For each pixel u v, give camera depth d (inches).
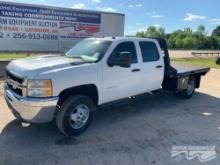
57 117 175.5
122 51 213.3
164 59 268.5
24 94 161.6
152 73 243.9
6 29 476.4
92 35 585.6
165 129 204.7
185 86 294.4
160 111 253.8
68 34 551.2
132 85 223.3
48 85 160.2
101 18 592.1
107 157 155.1
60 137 181.8
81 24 564.4
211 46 3636.8
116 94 209.8
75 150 163.0
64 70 169.3
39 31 513.7
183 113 249.8
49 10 517.0
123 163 148.6
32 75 159.8
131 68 218.2
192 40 3634.4
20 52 499.8
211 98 319.9
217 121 228.8
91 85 187.3
